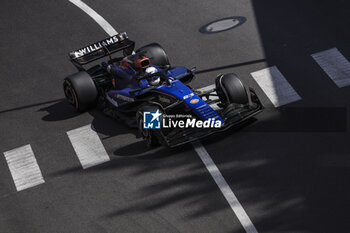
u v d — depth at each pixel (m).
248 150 41.28
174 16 65.81
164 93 43.69
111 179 41.09
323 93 46.97
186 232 34.62
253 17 61.91
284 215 34.66
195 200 37.28
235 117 41.94
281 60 53.00
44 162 44.94
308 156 39.59
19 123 51.28
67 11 71.94
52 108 52.81
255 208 35.62
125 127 47.22
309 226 33.50
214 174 39.41
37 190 41.81
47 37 66.69
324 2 62.06
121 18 67.75
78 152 45.25
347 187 36.03
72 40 65.12
